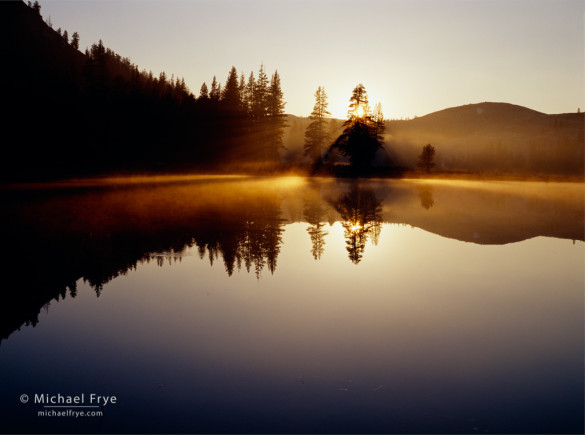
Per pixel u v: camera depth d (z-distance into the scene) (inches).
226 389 161.5
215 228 521.7
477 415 145.6
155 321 226.5
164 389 161.3
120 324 222.1
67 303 253.4
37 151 1477.6
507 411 147.9
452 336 209.6
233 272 322.7
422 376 171.3
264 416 144.6
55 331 213.5
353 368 177.3
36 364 180.2
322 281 301.6
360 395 157.5
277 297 266.1
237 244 424.5
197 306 249.3
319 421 141.9
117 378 169.2
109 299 260.4
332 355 188.7
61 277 306.0
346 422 141.3
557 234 507.5
